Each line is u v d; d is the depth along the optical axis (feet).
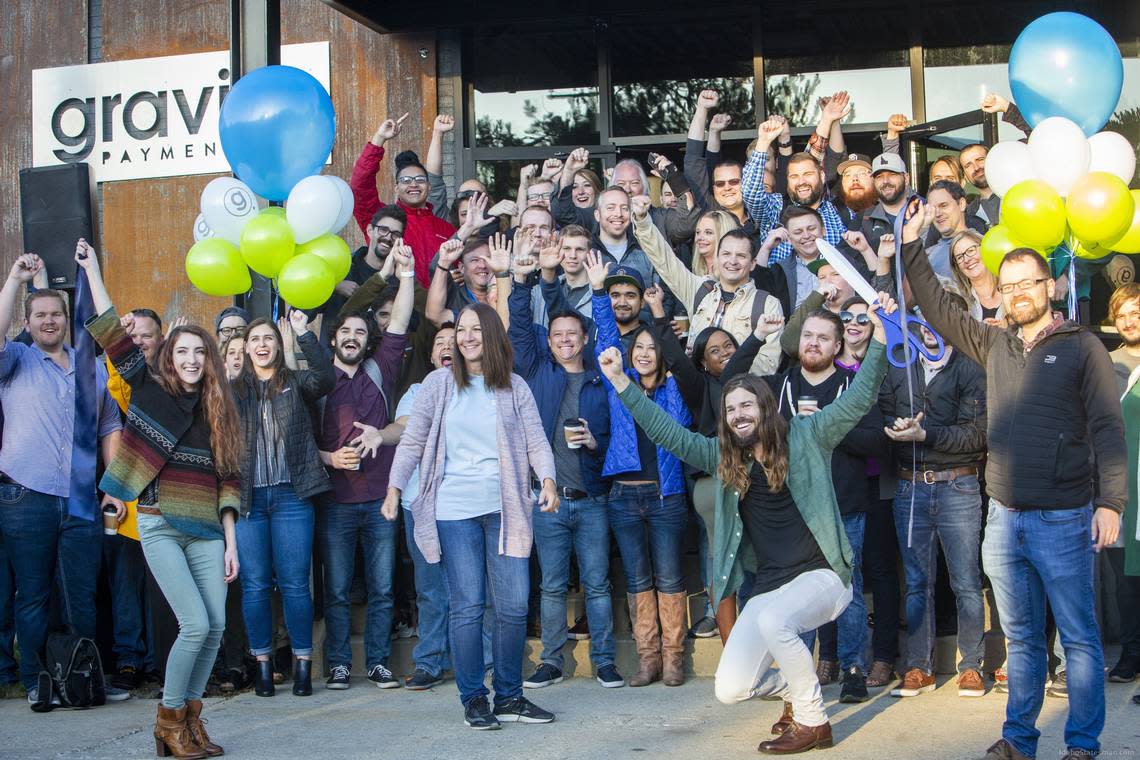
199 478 16.02
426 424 17.31
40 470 20.21
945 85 30.25
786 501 15.78
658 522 19.74
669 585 19.75
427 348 23.07
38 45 32.50
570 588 22.25
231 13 24.06
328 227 19.63
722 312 21.61
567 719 17.43
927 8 30.30
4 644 20.81
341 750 16.01
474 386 17.29
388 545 20.57
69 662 19.25
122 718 18.62
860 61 30.50
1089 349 14.21
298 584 19.90
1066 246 17.02
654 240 22.97
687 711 17.83
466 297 23.62
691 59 30.91
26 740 17.20
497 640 17.28
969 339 15.16
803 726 15.29
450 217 27.45
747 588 17.97
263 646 19.92
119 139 31.96
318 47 31.07
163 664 20.77
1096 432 14.08
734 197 25.00
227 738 16.89
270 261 19.29
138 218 31.81
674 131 30.94
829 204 24.44
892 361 18.71
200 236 22.22
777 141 29.63
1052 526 14.08
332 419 20.59
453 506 17.02
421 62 30.71
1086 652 13.94
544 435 17.49
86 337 20.48
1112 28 29.68
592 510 19.89
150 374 16.17
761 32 30.63
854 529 18.40
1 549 20.72
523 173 27.07
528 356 20.61
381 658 20.52
